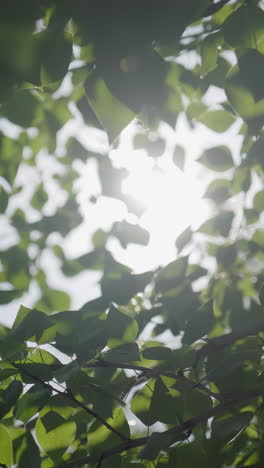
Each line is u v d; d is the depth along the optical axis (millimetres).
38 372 1335
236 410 1439
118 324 1450
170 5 744
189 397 1449
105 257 1599
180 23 761
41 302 1901
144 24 757
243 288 2223
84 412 1624
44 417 1422
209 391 1413
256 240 2082
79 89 1952
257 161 1601
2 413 1292
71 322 1426
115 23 756
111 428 1428
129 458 1623
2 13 696
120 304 1515
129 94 840
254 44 1061
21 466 1403
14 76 766
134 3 737
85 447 1728
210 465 1382
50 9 863
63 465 1463
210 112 1894
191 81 1629
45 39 776
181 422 1410
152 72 832
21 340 1331
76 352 1383
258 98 1045
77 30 814
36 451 1426
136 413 1454
